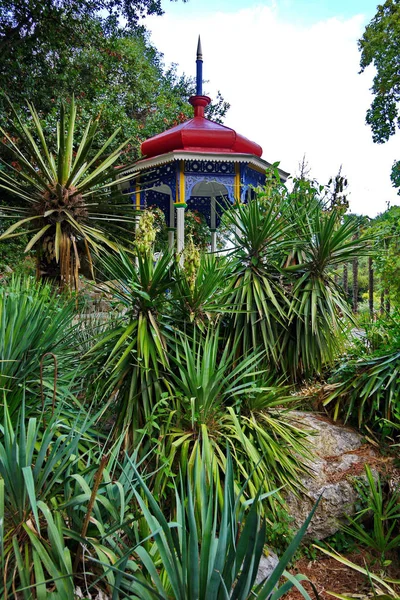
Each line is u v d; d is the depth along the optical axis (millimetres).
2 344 2473
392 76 17344
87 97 13750
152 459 2791
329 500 3049
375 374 3611
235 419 2746
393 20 16484
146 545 2129
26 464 1850
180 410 2869
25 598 1605
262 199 4348
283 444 3115
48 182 4465
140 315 3031
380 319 4367
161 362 2850
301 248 4016
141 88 15000
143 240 3225
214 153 6801
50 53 13836
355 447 3514
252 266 3854
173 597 1808
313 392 3945
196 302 3174
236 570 1584
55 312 3135
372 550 3016
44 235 4328
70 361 3199
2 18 12180
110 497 2055
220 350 3740
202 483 2059
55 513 1887
